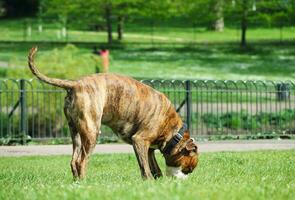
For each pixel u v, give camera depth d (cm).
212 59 4678
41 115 2325
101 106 1112
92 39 6000
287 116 2486
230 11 5409
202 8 5591
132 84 1135
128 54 4872
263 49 5219
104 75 1132
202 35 6362
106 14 5662
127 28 6825
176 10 5728
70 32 6581
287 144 2150
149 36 6288
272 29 6594
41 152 1980
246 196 852
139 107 1130
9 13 7906
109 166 1576
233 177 1216
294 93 2778
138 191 883
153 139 1138
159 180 1070
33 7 7844
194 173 1285
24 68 2470
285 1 5491
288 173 1338
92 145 1105
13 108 2216
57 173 1408
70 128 1128
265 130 2442
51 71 2428
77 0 5709
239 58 4744
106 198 843
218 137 2312
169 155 1145
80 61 2512
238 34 6381
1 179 1273
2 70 3697
